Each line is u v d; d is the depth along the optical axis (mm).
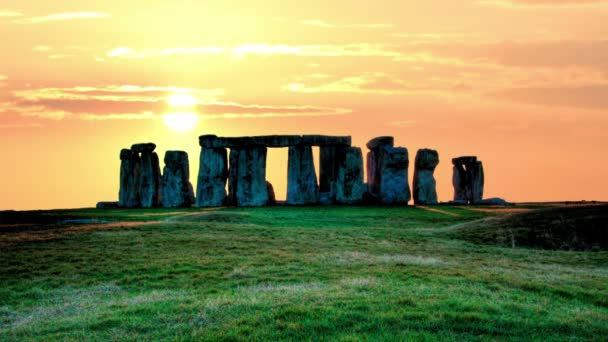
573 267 35375
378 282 27062
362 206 78125
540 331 19609
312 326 19719
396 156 83875
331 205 79688
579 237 44781
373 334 19016
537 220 49531
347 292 24516
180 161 85438
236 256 35156
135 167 87625
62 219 62656
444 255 38812
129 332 20438
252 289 26766
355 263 32938
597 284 28562
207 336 19156
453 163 92875
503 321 20266
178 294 26562
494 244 45188
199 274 30594
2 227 48406
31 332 21328
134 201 86438
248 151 83375
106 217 64125
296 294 24344
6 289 29094
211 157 84375
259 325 20078
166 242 39844
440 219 64125
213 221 56844
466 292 25094
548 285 27406
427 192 86000
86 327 21234
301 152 83688
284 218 61562
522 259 37938
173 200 84500
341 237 45031
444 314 20734
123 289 28562
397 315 20578
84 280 30406
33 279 30797
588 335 19391
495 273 30562
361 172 83812
